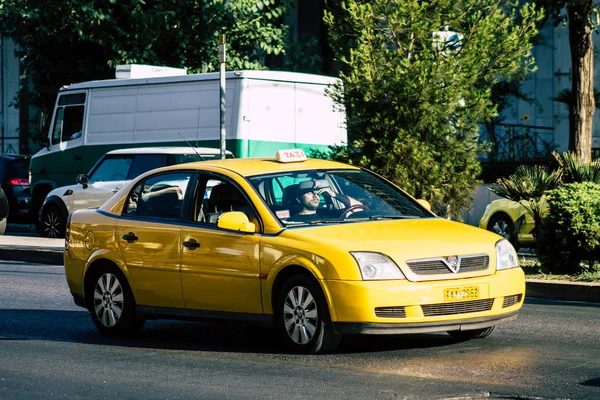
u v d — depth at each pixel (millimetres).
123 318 27344
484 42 44906
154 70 63000
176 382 21234
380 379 20844
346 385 20359
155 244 26438
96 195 54125
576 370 21609
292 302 23672
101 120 61250
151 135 58688
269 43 77250
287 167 26250
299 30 85188
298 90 56500
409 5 43750
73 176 62656
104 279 27891
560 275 37844
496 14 45812
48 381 21688
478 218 65438
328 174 26312
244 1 74750
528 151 68750
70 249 28875
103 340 27250
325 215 24969
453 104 44594
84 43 76938
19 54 78500
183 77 57438
